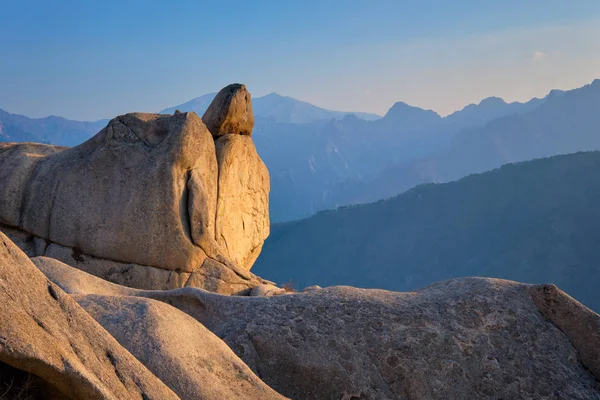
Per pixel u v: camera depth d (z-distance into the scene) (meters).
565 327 6.60
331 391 6.23
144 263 13.51
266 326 6.68
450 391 6.14
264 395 5.20
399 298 7.06
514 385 6.15
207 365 5.22
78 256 13.70
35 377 3.71
